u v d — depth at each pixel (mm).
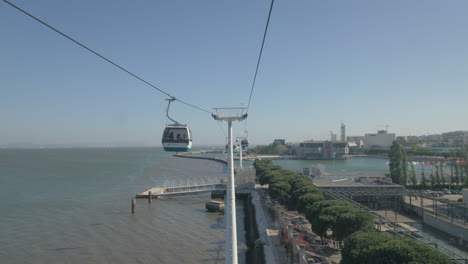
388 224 44562
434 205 63000
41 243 53000
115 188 113688
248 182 100688
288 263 37469
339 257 38312
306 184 65438
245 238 56625
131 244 52969
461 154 112500
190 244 53125
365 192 69875
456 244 46938
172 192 97562
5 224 64500
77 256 47312
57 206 82312
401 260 22656
